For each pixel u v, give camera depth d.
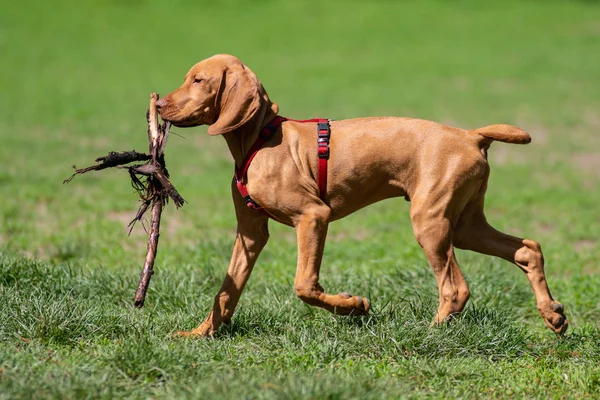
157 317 9.48
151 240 8.42
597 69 38.22
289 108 29.09
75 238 14.41
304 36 44.62
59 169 21.02
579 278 12.26
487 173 9.01
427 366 8.00
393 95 32.16
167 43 42.06
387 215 17.16
